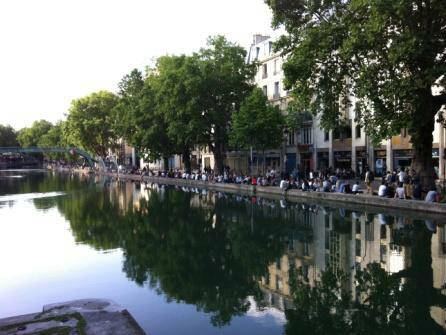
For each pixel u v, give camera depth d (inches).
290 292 422.9
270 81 2100.1
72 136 3811.5
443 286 413.7
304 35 907.4
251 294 424.8
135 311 386.0
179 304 401.4
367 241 621.0
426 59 714.8
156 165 3484.3
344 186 1057.5
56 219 979.9
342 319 347.3
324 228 743.1
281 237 690.2
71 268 546.3
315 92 926.4
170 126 1834.4
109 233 782.5
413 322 334.0
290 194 1213.1
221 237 712.4
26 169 5880.9
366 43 756.6
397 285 422.3
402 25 730.8
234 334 329.1
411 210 805.9
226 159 2449.6
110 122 3555.6
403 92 740.0
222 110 1800.0
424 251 545.0
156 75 2188.7
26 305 420.2
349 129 1643.7
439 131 1266.0
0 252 646.5
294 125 1600.6
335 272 480.7
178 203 1228.5
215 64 1776.6
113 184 2269.9
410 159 1387.8
